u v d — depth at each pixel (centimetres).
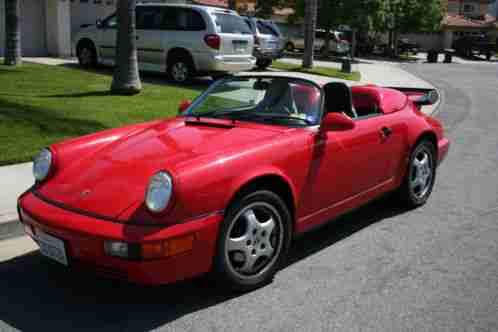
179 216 316
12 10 1373
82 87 1148
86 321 330
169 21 1361
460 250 454
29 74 1271
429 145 564
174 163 354
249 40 1387
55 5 1748
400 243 467
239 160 350
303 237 477
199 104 476
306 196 405
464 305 357
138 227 311
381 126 486
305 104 434
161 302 354
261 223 368
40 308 346
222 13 1334
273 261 380
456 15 5994
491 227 514
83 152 407
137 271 311
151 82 1361
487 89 1964
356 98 527
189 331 320
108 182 354
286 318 336
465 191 639
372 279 394
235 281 355
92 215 327
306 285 382
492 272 411
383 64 3262
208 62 1313
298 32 3953
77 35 1510
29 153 651
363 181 472
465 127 1120
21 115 820
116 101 1012
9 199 509
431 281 393
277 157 374
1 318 332
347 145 439
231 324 328
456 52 5119
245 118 436
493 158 828
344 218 531
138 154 384
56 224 329
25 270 401
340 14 3167
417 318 339
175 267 317
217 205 330
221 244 339
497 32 5553
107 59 1461
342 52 3662
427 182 577
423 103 608
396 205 564
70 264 335
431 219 534
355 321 334
